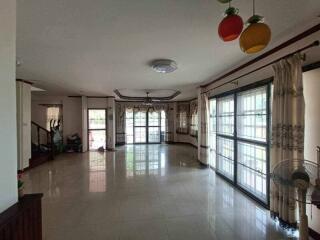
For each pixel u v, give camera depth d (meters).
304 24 2.16
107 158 6.98
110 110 8.70
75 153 7.98
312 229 2.27
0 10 1.24
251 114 3.58
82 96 8.26
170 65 3.39
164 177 4.76
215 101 5.27
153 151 8.39
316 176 1.81
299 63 2.25
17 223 1.35
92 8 1.83
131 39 2.53
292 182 1.83
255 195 3.44
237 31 1.30
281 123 2.49
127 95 8.60
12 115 1.35
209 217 2.85
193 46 2.78
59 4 1.77
